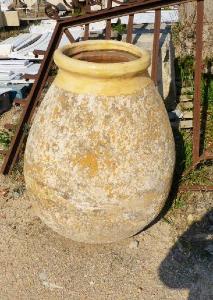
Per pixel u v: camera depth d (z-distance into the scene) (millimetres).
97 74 1357
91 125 1385
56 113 1436
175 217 1863
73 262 1669
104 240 1590
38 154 1470
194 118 1925
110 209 1441
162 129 1499
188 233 1786
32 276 1625
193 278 1611
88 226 1493
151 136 1449
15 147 2129
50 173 1440
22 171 2150
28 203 1973
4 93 2721
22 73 2926
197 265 1661
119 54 1606
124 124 1393
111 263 1661
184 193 1955
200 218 1850
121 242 1746
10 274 1635
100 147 1383
